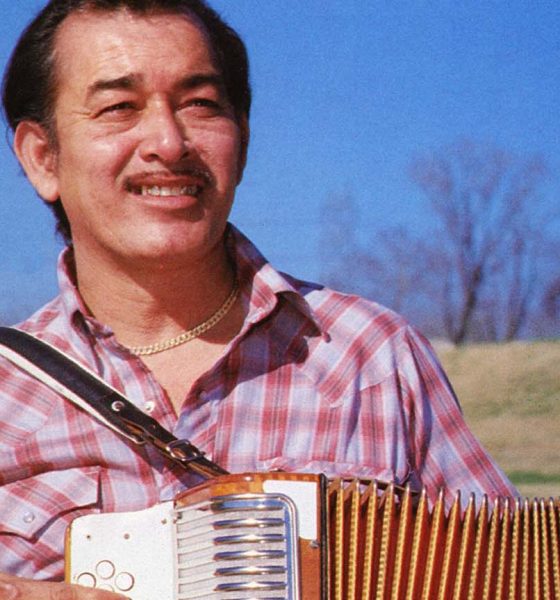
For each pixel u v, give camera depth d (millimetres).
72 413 3795
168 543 3275
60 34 3787
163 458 3738
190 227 3678
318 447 3809
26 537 3746
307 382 3879
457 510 3432
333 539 3236
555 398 25109
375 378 3914
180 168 3654
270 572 3086
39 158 3979
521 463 21219
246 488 3135
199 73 3699
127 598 3248
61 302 4008
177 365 3891
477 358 28312
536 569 3535
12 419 3830
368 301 4070
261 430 3814
